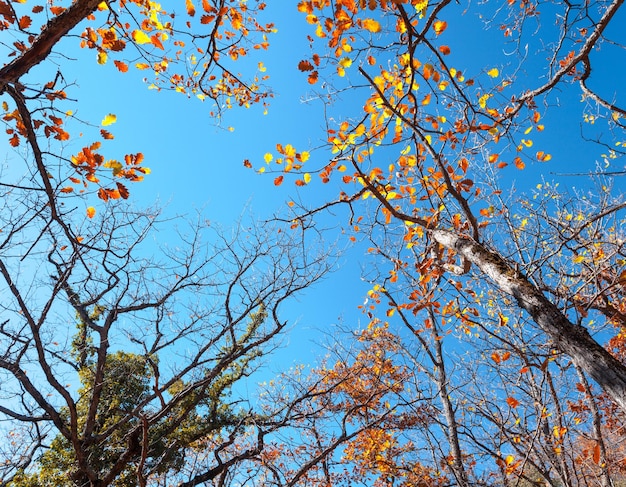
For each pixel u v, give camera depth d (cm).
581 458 544
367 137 450
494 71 441
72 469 803
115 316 809
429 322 664
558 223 494
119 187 370
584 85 463
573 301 432
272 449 892
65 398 621
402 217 487
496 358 494
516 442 547
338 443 702
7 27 345
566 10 400
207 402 1001
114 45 368
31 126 329
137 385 970
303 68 373
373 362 817
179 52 480
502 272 398
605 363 294
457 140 455
